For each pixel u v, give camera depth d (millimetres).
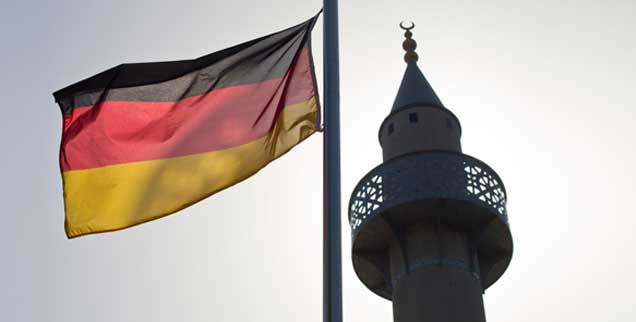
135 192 13672
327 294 9352
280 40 14305
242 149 13500
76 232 13531
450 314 23406
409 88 31203
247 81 14164
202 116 14078
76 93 14469
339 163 10438
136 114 14258
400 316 24078
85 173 13906
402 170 26484
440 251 25000
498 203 26266
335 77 11211
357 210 27000
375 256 27047
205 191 13336
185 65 14562
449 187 25562
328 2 11977
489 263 27016
